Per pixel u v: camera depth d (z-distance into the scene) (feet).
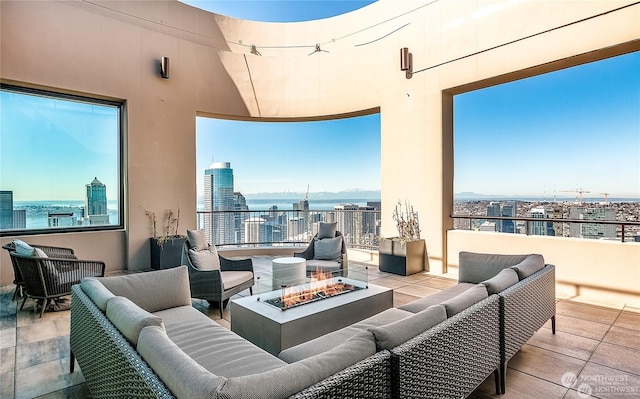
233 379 3.51
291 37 24.44
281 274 13.44
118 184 20.17
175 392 3.67
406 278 17.79
